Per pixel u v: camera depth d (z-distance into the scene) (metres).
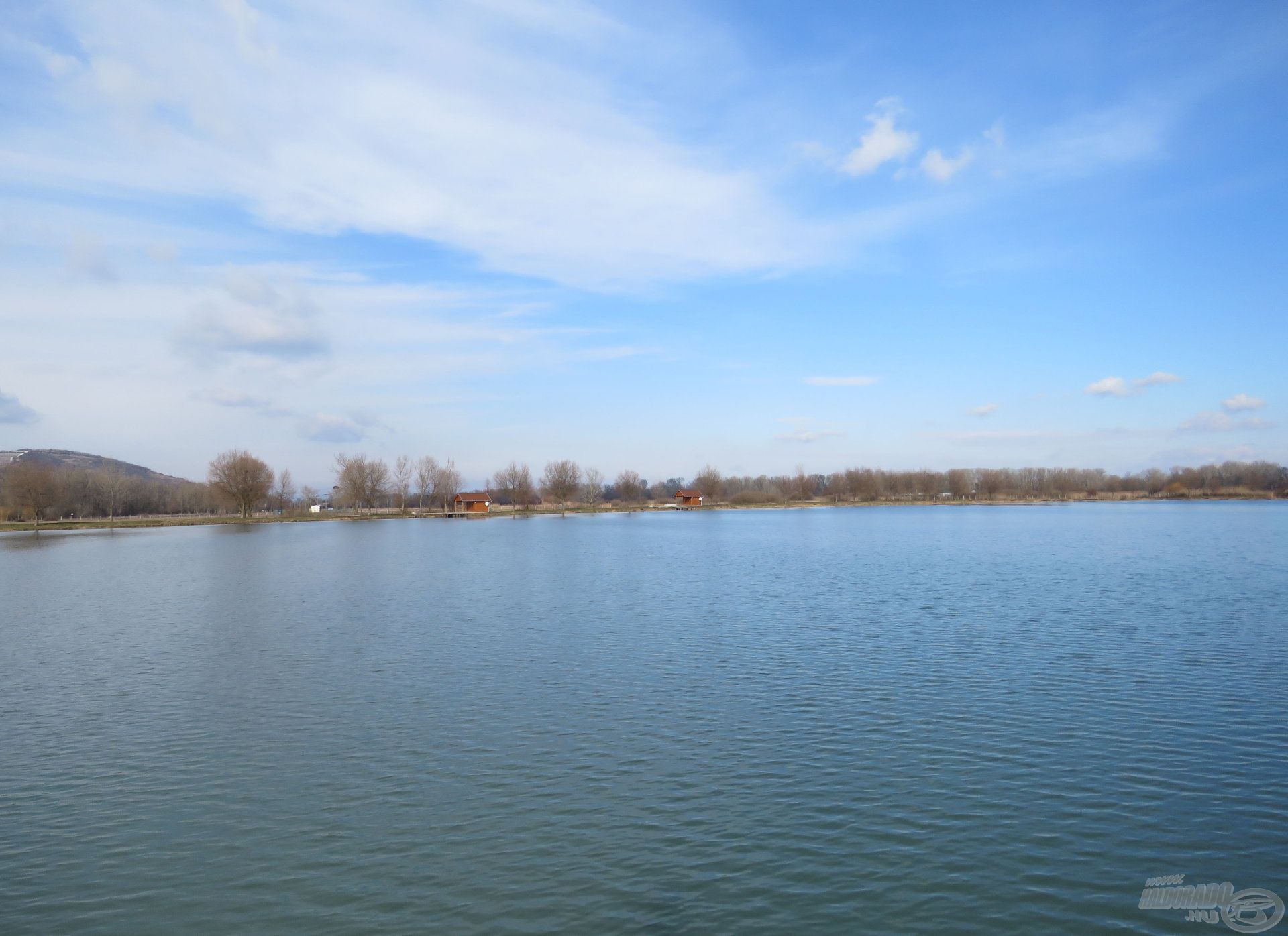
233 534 139.50
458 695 27.20
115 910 14.32
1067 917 13.90
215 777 20.20
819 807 18.09
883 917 13.93
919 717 24.36
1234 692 26.75
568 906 14.27
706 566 71.00
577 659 32.44
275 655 33.94
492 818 17.67
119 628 41.47
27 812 18.30
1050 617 41.25
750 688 27.80
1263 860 15.69
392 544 105.69
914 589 53.00
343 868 15.60
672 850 16.23
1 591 58.06
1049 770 20.11
